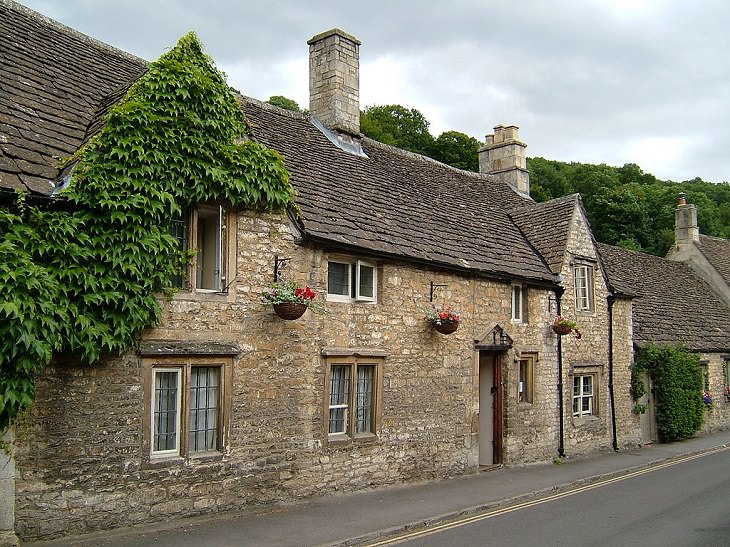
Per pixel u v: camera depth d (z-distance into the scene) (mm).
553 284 15516
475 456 13281
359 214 11859
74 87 10406
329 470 10422
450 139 42031
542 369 15320
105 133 8227
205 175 8859
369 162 15117
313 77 15781
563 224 16656
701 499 11164
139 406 8234
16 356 6891
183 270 8891
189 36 9297
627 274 23469
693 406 20219
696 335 22562
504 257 14672
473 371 13328
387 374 11516
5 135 8289
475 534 8734
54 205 7805
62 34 11766
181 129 8727
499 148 21766
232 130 9477
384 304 11516
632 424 18484
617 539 8477
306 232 10000
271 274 9750
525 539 8477
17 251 7094
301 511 9414
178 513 8516
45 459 7457
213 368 9164
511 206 18812
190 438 8875
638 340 19625
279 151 12305
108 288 7863
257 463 9398
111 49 12656
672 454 17094
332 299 10680
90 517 7750
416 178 16125
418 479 12000
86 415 7789
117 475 7988
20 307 6906
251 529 8367
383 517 9281
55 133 9031
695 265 28047
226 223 9305
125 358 8141
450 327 12070
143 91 8672
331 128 15203
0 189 7379
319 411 10312
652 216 42844
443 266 12445
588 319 17078
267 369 9602
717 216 46312
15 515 7211
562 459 15523
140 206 8109
